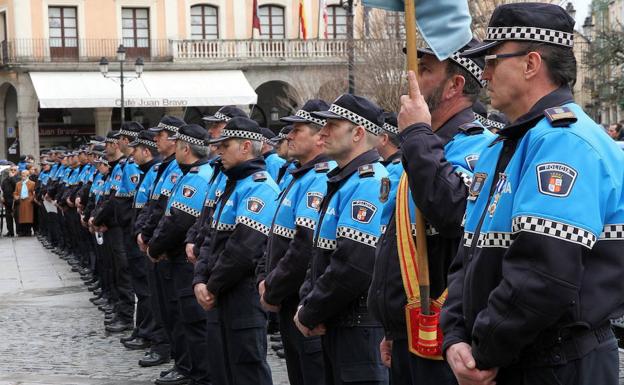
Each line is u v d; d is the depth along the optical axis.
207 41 37.22
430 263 4.14
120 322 11.22
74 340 10.57
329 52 37.47
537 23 3.29
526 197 3.07
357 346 5.04
